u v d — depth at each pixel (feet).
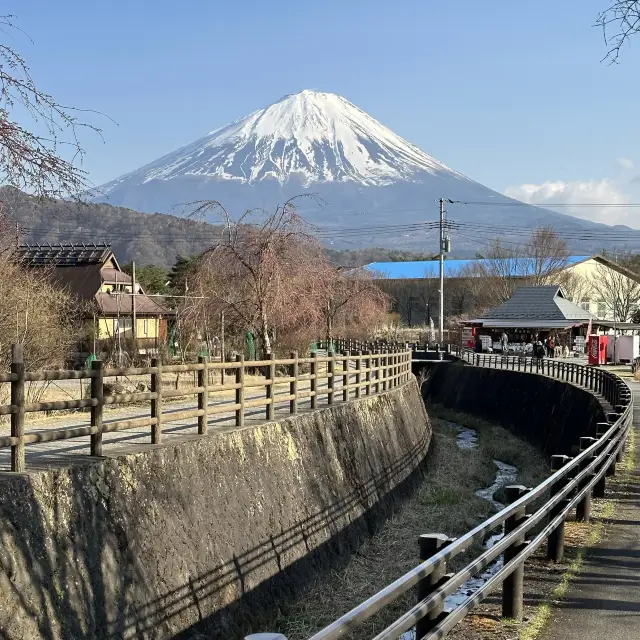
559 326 214.69
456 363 164.86
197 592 33.71
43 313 73.51
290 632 36.81
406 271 341.00
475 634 22.07
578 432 85.10
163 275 229.66
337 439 55.62
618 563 29.37
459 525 56.08
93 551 28.60
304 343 110.93
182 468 35.76
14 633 23.97
